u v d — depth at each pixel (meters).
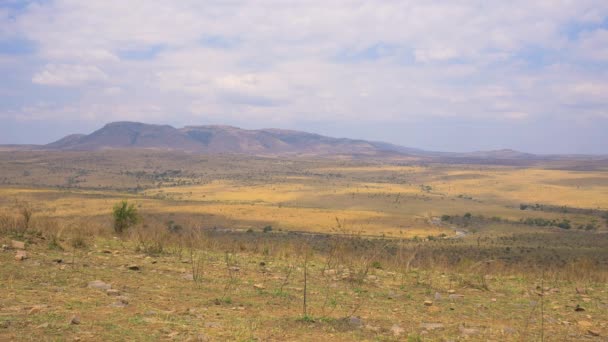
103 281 9.24
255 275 11.10
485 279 12.64
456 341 6.86
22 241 12.66
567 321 8.47
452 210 156.12
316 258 14.52
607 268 15.92
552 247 61.97
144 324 6.63
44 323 6.23
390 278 11.99
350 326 7.34
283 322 7.31
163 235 15.59
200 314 7.44
